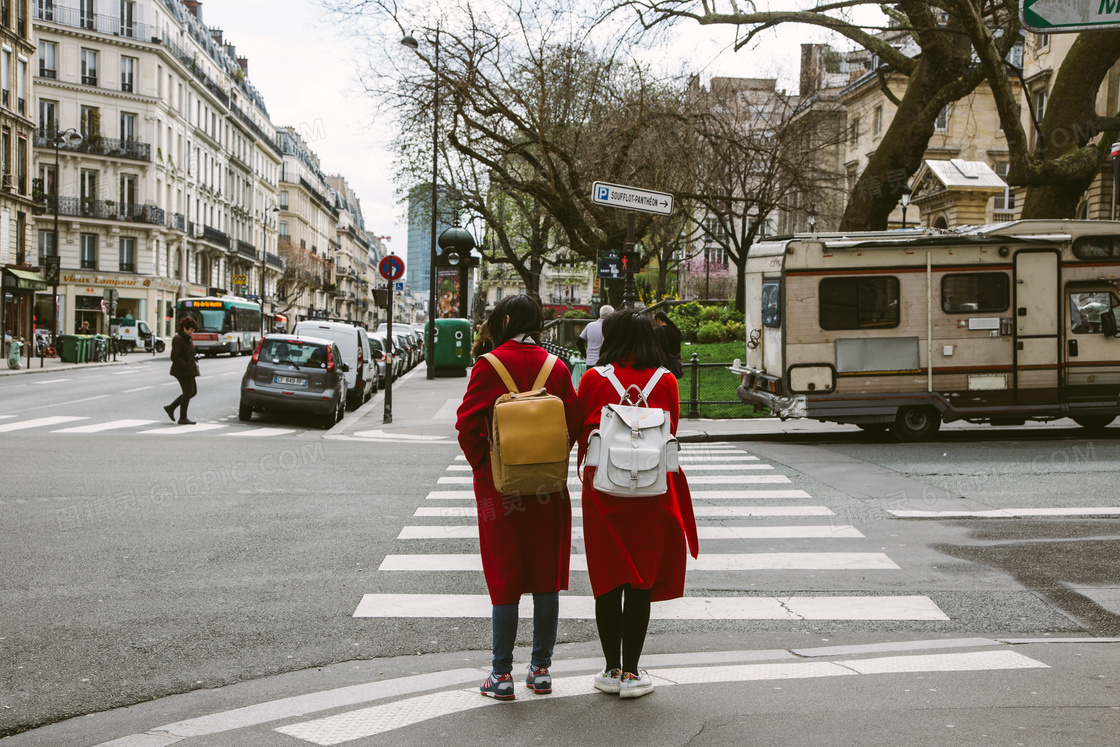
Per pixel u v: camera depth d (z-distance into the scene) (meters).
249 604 5.89
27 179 46.75
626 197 13.92
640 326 4.34
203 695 4.42
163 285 62.81
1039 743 3.54
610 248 22.70
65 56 56.75
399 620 5.62
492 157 24.08
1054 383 14.40
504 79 21.09
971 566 6.87
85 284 58.03
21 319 46.00
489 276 68.19
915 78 19.34
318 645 5.17
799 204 31.08
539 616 4.24
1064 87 16.80
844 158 51.97
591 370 4.34
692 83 22.12
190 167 68.81
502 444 4.03
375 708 4.09
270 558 7.04
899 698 4.09
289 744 3.68
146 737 3.79
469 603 5.98
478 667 4.81
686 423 16.77
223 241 75.56
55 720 4.10
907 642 5.14
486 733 3.76
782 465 11.80
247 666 4.83
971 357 14.33
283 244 100.69
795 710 3.95
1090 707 3.94
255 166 89.88
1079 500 9.23
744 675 4.49
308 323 22.69
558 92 21.36
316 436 16.47
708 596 6.19
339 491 10.03
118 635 5.27
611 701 4.13
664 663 4.79
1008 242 14.30
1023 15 4.78
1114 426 16.38
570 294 84.69
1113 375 14.45
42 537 7.61
